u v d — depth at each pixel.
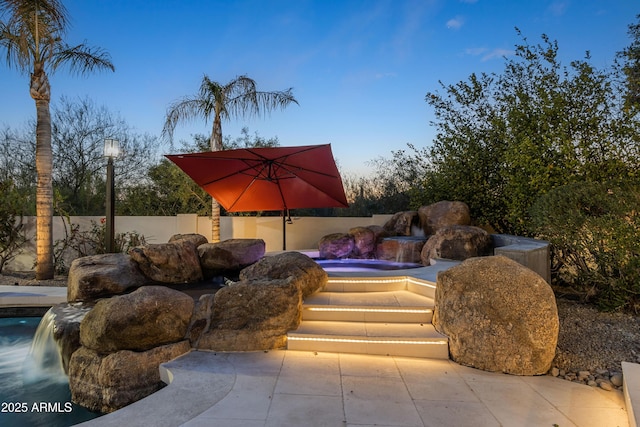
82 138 19.42
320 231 14.80
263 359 4.96
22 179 18.17
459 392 4.15
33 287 9.30
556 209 6.94
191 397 3.86
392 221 12.70
